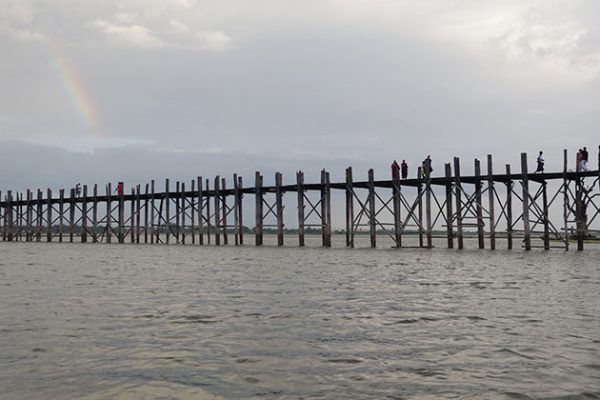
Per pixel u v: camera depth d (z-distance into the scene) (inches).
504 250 1919.3
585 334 522.0
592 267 1306.6
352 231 2177.7
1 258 1706.4
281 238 2257.6
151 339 502.9
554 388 362.0
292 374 396.5
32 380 381.4
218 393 356.8
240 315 626.2
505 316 623.2
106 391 359.6
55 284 948.0
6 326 559.5
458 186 1827.0
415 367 413.4
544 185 1797.5
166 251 2137.1
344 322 585.3
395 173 1939.0
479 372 399.2
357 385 371.9
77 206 3070.9
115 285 934.4
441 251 1919.3
